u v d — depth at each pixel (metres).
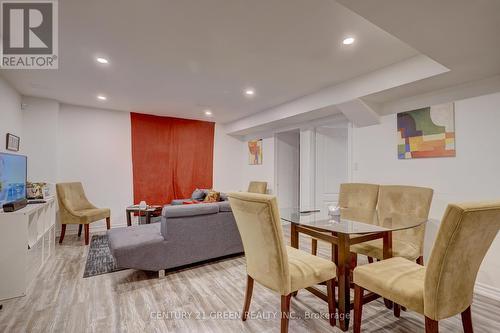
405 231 2.49
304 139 4.80
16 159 2.87
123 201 5.15
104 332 1.77
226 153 6.50
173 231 2.76
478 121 2.51
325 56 2.61
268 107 4.75
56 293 2.33
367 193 3.02
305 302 2.23
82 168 4.75
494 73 2.38
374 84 2.96
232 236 3.21
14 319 1.91
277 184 5.61
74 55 2.61
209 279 2.66
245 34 2.20
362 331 1.81
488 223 1.33
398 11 1.51
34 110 4.10
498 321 1.93
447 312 1.37
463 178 2.60
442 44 1.88
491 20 1.58
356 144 3.73
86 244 3.82
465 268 1.40
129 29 2.12
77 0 1.76
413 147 3.02
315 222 2.19
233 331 1.80
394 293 1.52
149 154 5.43
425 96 2.95
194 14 1.91
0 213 2.22
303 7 1.82
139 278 2.67
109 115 5.03
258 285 2.52
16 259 2.26
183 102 4.44
